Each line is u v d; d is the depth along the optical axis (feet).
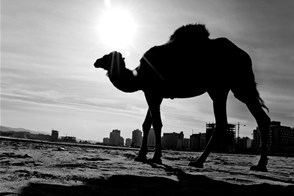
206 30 20.56
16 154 23.02
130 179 12.69
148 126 22.54
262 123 20.12
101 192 9.92
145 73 20.99
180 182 12.62
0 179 11.28
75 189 10.07
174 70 20.34
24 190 9.45
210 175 15.39
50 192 9.45
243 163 31.81
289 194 11.39
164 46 20.93
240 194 10.88
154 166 18.93
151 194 10.05
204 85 20.49
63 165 17.04
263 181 14.12
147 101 21.21
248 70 20.01
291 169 25.26
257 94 20.03
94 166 17.24
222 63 19.63
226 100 20.04
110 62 20.89
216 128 19.79
